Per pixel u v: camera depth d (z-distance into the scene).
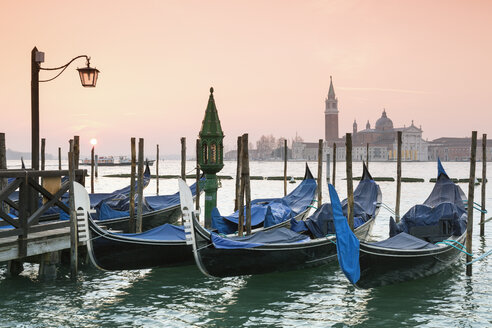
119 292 12.40
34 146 13.26
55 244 12.64
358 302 11.72
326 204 15.60
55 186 13.17
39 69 13.27
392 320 10.58
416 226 15.45
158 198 21.81
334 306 11.45
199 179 22.08
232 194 42.84
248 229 15.73
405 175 92.88
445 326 10.24
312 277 13.77
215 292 12.47
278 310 11.20
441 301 11.76
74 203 12.47
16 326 10.15
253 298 12.02
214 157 19.70
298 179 65.75
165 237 13.53
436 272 13.76
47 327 10.13
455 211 15.31
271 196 42.53
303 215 19.80
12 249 11.54
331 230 15.36
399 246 12.63
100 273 13.96
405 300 11.83
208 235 12.30
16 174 11.59
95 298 11.91
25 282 13.03
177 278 13.66
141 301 11.77
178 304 11.59
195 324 10.37
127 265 13.07
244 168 15.67
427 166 165.75
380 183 58.44
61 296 12.02
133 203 16.88
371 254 11.63
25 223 11.77
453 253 14.32
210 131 19.61
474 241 19.27
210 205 19.86
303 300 11.87
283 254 13.48
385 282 12.32
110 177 75.69
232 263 12.75
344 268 10.95
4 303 11.48
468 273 13.73
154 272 14.20
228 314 10.94
